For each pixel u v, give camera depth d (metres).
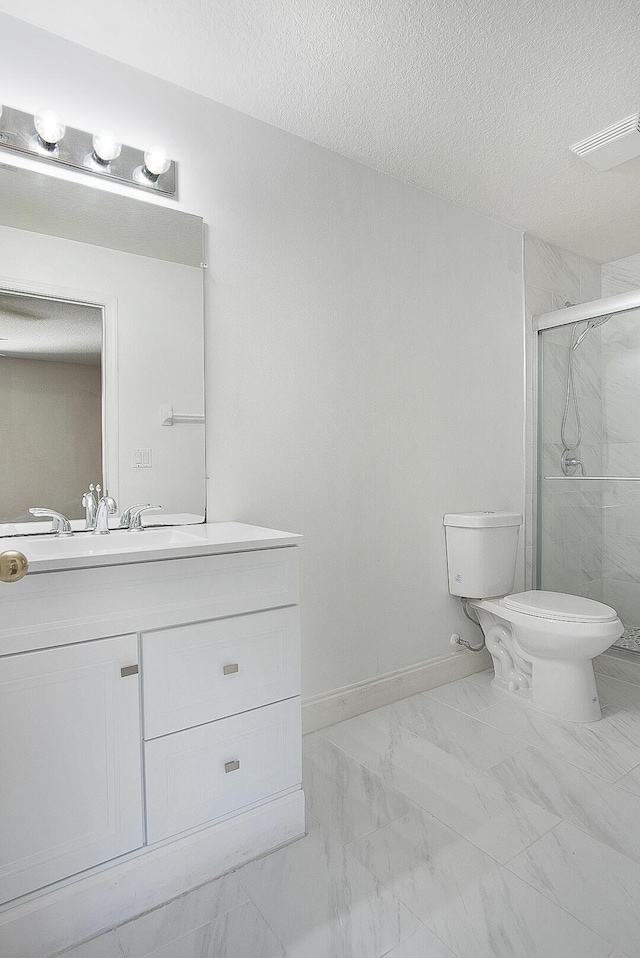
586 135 2.17
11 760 1.14
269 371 2.09
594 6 1.56
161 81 1.84
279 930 1.23
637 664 2.71
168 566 1.34
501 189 2.60
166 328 1.85
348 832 1.57
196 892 1.35
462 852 1.48
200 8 1.55
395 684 2.45
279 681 1.52
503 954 1.16
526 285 3.09
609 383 2.87
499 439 2.96
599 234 3.12
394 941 1.20
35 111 1.62
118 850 1.26
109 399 1.76
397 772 1.88
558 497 3.10
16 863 1.14
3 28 1.57
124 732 1.27
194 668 1.37
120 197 1.77
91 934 1.22
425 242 2.61
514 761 1.94
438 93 1.92
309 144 2.20
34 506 1.64
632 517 2.78
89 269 1.72
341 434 2.29
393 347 2.48
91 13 1.57
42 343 1.65
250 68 1.79
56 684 1.18
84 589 1.23
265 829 1.47
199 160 1.92
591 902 1.30
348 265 2.32
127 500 1.79
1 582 1.13
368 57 1.74
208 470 1.95
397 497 2.48
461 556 2.61
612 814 1.64
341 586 2.29
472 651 2.79
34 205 1.64
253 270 2.05
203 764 1.38
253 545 1.47
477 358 2.84
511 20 1.60
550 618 2.21
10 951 1.12
